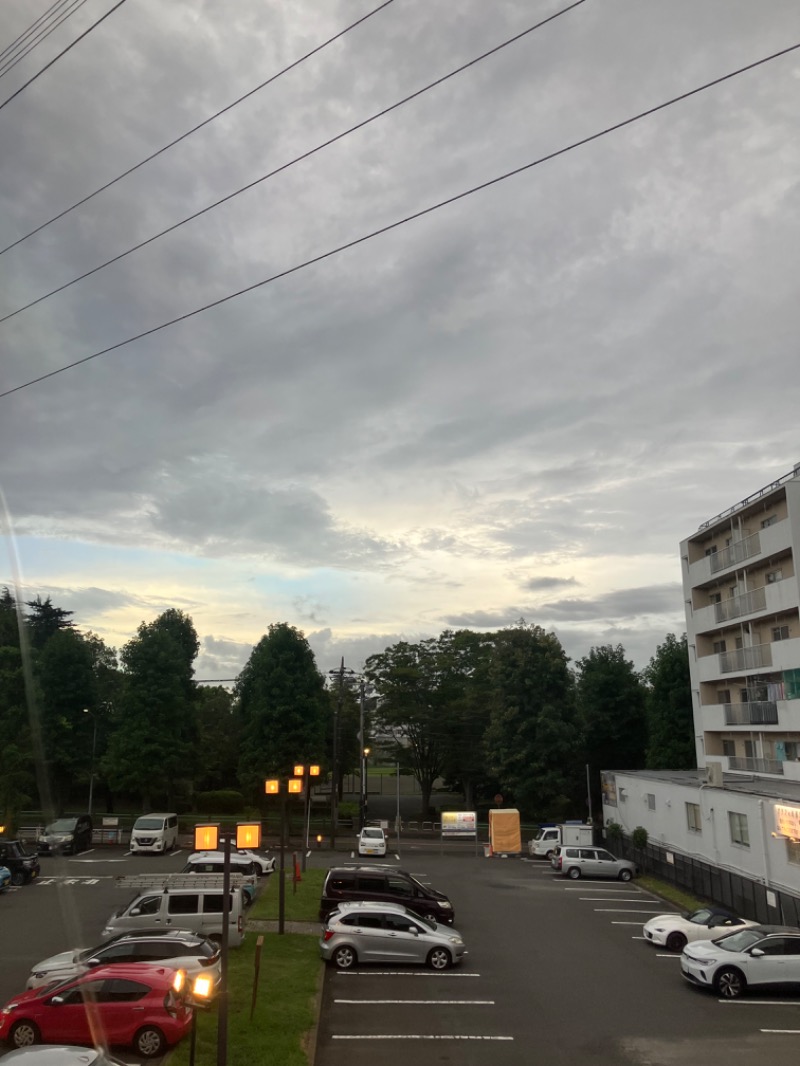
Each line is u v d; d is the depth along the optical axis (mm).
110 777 52594
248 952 21234
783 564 37469
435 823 62406
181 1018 14383
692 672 46938
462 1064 14617
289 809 63219
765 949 19875
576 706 55625
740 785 33438
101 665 60594
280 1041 14781
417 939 21312
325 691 63312
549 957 22938
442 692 63906
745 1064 14891
